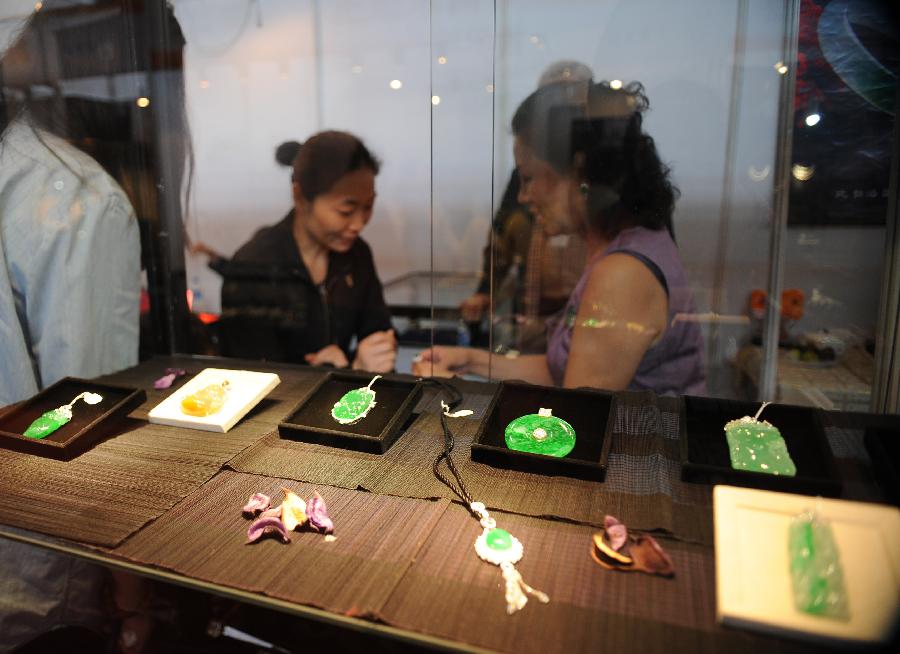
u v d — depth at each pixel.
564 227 1.65
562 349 1.72
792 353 1.52
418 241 1.75
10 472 1.15
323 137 1.73
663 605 0.79
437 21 1.58
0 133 1.47
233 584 0.84
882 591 0.74
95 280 1.59
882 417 1.24
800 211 1.46
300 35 1.67
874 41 1.33
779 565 0.80
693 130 1.50
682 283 1.59
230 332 1.92
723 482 1.04
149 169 1.80
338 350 1.88
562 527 0.95
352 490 1.06
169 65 1.77
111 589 1.23
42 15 1.53
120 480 1.11
